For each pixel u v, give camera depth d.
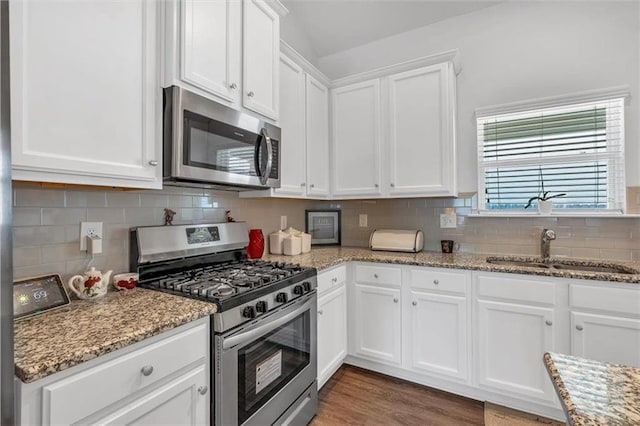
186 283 1.41
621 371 0.66
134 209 1.50
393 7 2.52
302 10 2.64
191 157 1.33
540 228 2.26
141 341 0.91
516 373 1.83
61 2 0.97
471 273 1.95
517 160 2.37
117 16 1.13
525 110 2.29
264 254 2.37
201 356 1.12
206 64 1.41
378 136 2.49
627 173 2.03
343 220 3.05
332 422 1.77
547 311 1.75
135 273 1.43
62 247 1.23
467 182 2.50
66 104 0.98
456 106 2.51
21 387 0.68
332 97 2.70
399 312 2.17
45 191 1.19
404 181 2.39
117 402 0.85
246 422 1.29
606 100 2.07
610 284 1.62
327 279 2.04
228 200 2.08
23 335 0.86
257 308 1.32
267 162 1.74
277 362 1.49
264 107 1.78
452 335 2.00
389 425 1.74
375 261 2.24
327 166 2.68
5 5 0.66
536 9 2.27
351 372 2.32
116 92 1.13
